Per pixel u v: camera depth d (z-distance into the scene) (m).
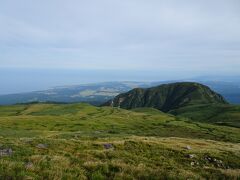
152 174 18.97
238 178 21.16
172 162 28.36
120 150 30.81
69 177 16.30
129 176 18.03
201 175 21.72
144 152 31.61
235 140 155.62
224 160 32.97
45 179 15.39
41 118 180.62
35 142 29.39
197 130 191.62
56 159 20.20
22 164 17.28
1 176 14.66
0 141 29.09
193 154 33.19
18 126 142.00
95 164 19.81
